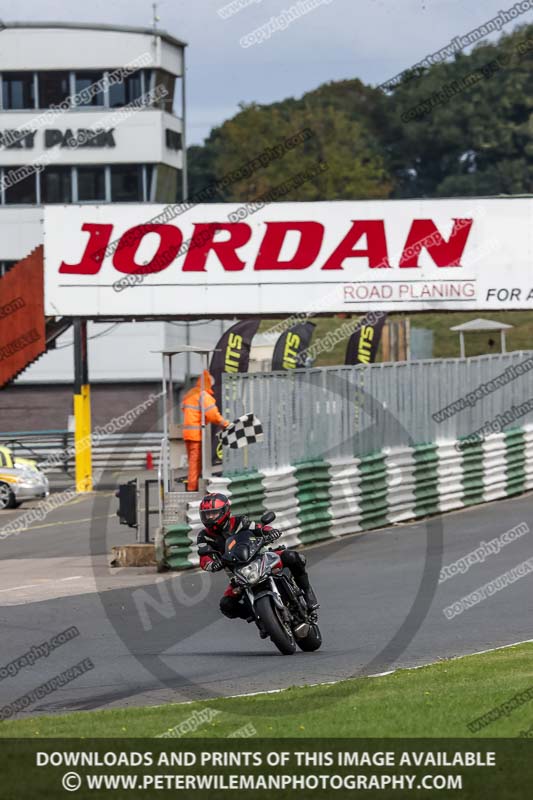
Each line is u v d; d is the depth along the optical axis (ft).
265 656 142.41
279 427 247.91
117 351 545.85
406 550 236.22
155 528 260.42
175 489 243.19
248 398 241.35
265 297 372.99
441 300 373.20
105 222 374.63
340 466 259.80
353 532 262.67
